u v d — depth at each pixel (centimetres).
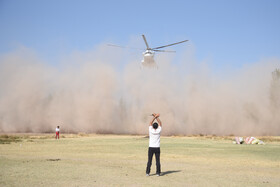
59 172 906
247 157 1525
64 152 1691
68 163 1145
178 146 2264
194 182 790
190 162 1311
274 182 810
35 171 916
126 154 1612
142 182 773
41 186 695
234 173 980
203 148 2080
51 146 2134
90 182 756
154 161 1320
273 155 1625
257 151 1867
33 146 2123
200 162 1315
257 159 1438
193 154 1664
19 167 999
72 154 1583
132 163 1214
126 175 886
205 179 842
